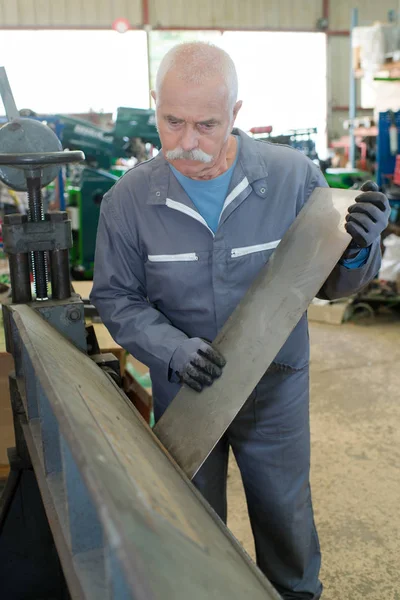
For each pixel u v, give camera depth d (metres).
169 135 1.01
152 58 7.90
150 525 0.49
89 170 3.98
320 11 8.28
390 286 4.02
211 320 1.23
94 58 7.77
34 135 1.31
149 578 0.42
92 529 0.69
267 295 1.09
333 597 1.62
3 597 1.28
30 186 1.20
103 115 6.55
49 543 1.26
